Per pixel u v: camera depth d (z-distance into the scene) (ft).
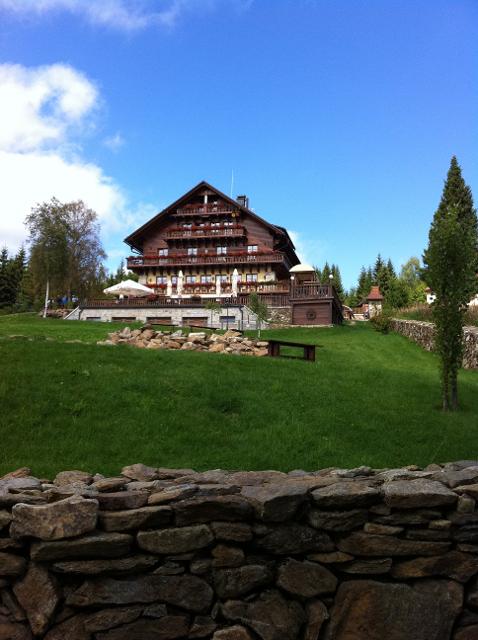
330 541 14.08
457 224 40.57
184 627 13.10
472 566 14.21
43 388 29.99
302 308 123.95
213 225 190.70
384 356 78.23
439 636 13.70
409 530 14.24
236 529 13.61
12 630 12.57
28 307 220.23
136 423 27.20
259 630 13.16
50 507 12.75
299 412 32.04
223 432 27.58
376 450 27.58
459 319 38.81
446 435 30.76
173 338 58.70
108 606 12.92
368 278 310.04
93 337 73.15
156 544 13.23
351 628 13.60
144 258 190.08
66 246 157.48
